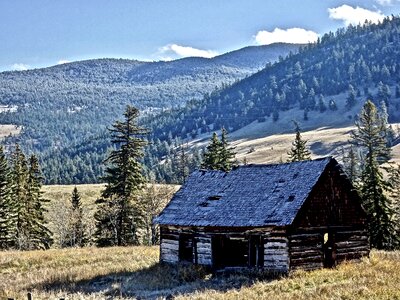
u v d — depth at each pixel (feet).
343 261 114.62
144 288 101.71
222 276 109.70
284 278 100.48
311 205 112.57
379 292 76.54
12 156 260.21
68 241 260.62
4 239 225.97
